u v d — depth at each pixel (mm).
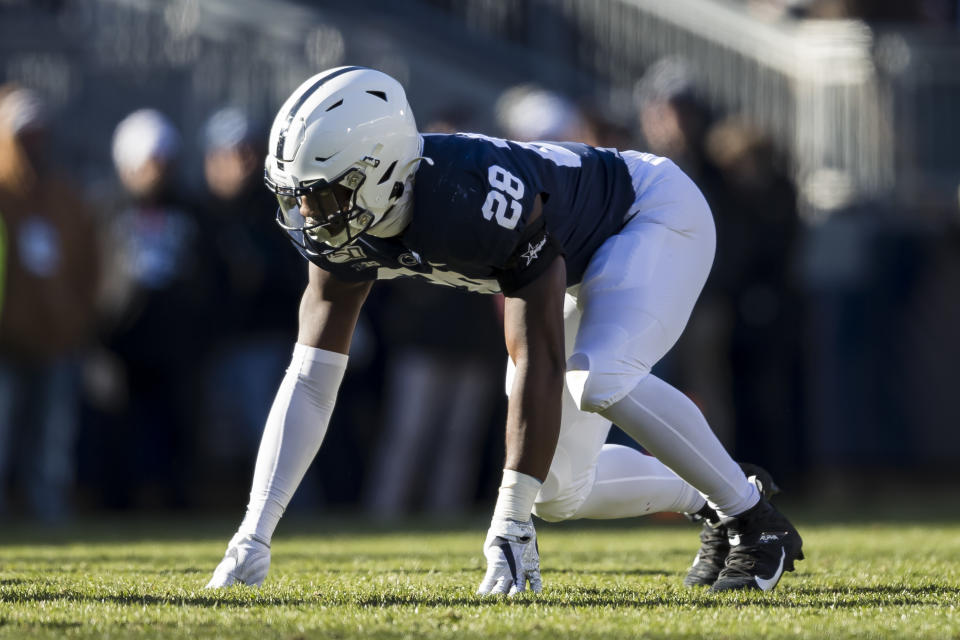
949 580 12320
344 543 18250
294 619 9297
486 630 8867
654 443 11195
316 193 10266
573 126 24922
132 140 25594
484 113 31016
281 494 11508
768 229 26844
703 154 26375
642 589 11477
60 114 31094
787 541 11641
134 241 25562
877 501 28234
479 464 27156
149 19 31109
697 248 11898
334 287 11375
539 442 10711
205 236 25781
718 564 12148
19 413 25109
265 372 25969
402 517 24500
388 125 10203
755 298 27047
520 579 10859
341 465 27250
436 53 31234
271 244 25844
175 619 9305
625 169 11891
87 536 20219
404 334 25766
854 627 9070
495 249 10383
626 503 12469
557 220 11188
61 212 25203
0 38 31219
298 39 30766
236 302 25828
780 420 27688
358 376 27359
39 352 24688
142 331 25578
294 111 10281
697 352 27531
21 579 12320
